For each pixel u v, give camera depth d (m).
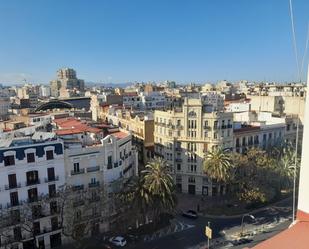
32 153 59.81
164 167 70.25
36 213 60.34
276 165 85.12
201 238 65.81
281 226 69.81
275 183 85.31
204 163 84.19
